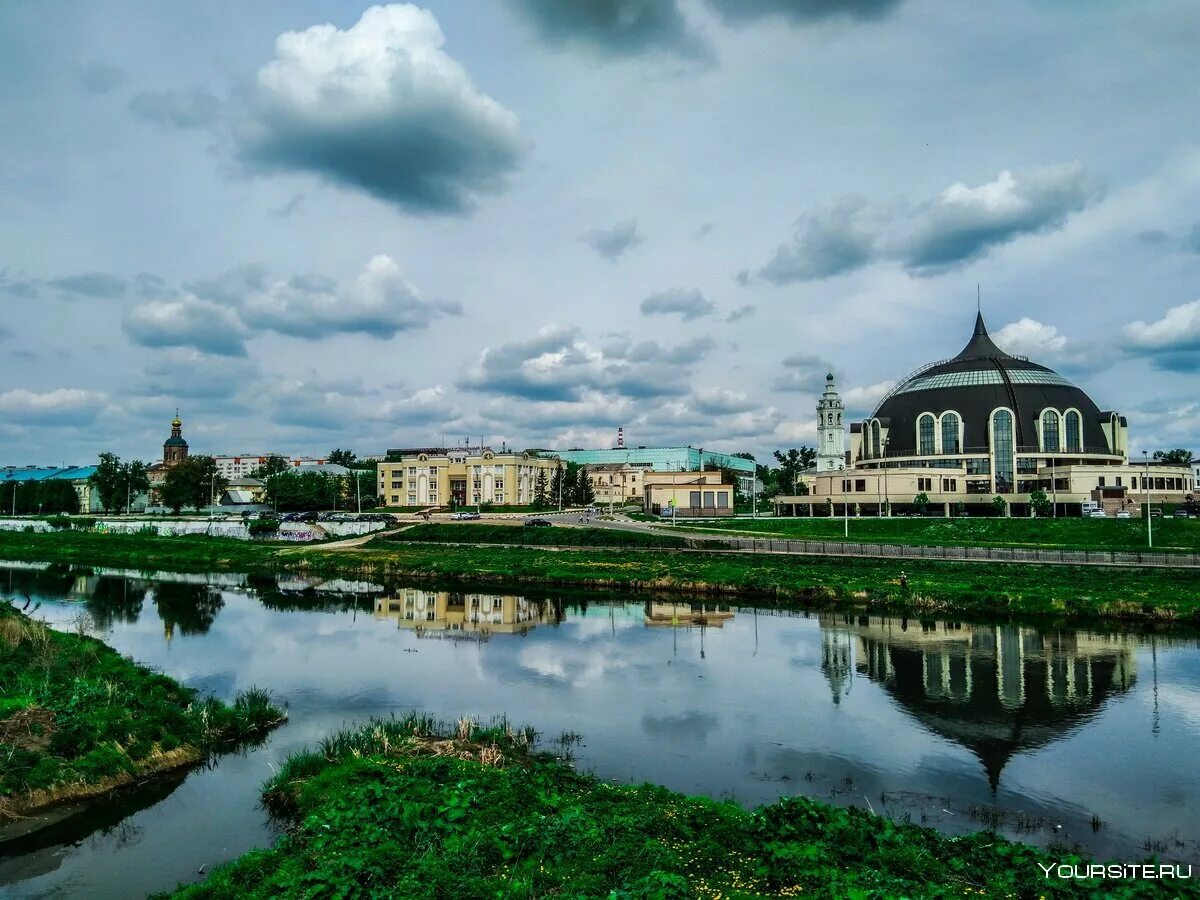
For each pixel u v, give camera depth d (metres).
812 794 28.36
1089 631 58.25
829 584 74.75
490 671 46.75
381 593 82.19
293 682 44.38
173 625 63.12
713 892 19.19
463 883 19.06
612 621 63.84
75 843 24.83
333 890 19.00
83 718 31.44
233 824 26.19
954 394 178.88
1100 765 31.39
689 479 192.50
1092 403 182.38
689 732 35.19
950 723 36.66
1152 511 137.00
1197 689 42.47
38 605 72.25
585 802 25.34
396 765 29.02
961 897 18.89
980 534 126.50
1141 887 19.66
